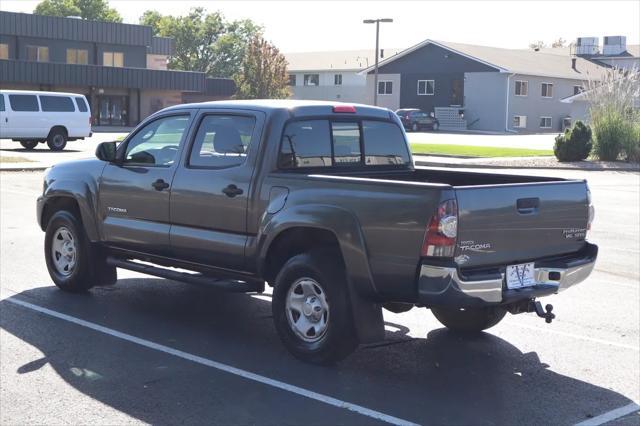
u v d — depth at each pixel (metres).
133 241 7.91
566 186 6.57
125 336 7.21
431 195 5.73
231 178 6.99
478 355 6.95
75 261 8.55
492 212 5.95
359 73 72.44
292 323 6.61
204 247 7.22
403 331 7.69
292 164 6.92
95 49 63.34
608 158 32.31
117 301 8.48
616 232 14.49
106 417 5.34
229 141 7.14
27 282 9.28
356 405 5.66
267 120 6.89
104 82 58.81
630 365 6.77
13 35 58.91
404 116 63.25
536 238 6.33
